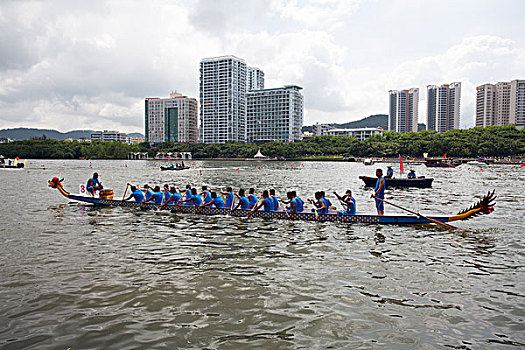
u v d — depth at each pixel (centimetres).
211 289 907
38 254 1192
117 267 1067
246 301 839
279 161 15262
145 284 936
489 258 1164
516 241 1373
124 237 1427
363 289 910
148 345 658
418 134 15675
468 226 1638
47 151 15575
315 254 1205
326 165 10981
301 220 1748
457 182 4378
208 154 17538
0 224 1666
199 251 1238
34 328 715
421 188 3616
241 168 8862
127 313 779
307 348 650
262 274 1015
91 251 1230
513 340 676
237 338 682
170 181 4609
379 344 664
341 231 1530
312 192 3184
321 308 805
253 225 1648
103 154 16838
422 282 957
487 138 12594
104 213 1948
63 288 907
